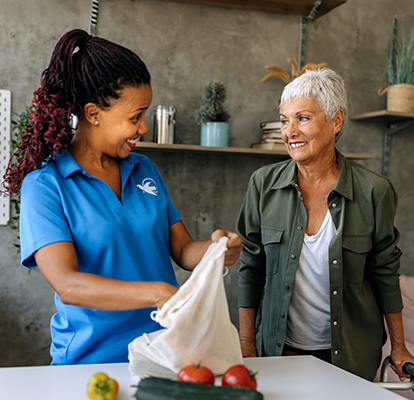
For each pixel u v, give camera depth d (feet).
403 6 9.76
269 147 8.27
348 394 2.80
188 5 8.57
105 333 3.32
